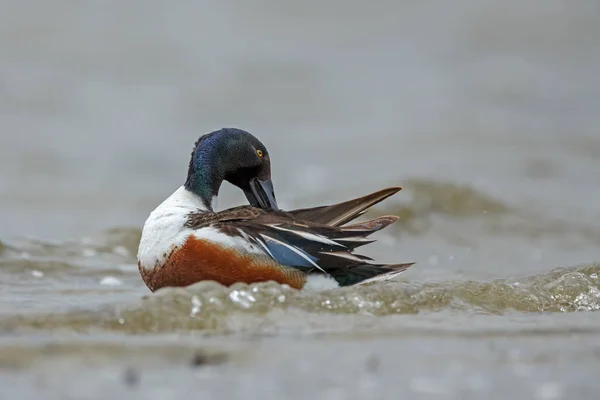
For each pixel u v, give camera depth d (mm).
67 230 16250
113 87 29562
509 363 7422
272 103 29156
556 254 13805
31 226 16531
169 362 7316
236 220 9398
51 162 22281
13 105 27172
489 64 35031
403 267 9727
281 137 25625
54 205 18703
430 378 7027
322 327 8445
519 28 38594
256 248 9195
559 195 18359
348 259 9367
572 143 24297
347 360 7445
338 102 29547
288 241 9289
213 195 10328
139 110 27750
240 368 7203
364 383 6918
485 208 16609
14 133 24547
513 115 28234
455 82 32625
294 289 9156
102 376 6949
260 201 10555
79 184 20469
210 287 8992
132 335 8102
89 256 13125
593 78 33312
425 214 16125
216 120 27344
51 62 30891
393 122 27141
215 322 8484
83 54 31828
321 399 6582
